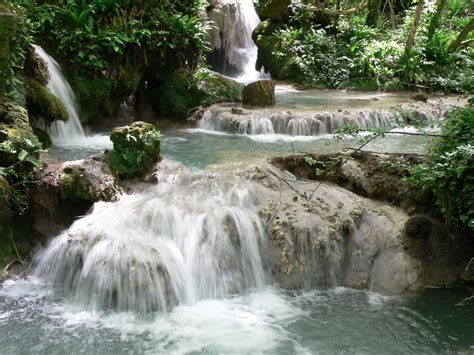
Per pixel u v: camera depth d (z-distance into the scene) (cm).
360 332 513
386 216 666
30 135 689
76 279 577
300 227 604
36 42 1040
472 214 614
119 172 702
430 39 1703
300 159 757
